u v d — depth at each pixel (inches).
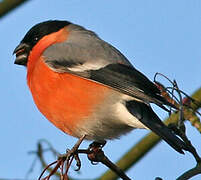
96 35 356.5
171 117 293.0
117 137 320.2
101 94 302.0
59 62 314.3
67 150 302.4
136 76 297.1
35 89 323.3
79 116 306.5
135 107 295.6
